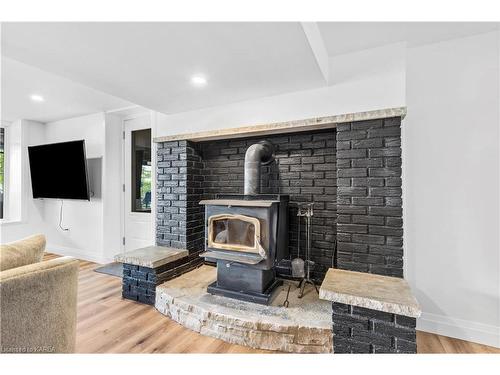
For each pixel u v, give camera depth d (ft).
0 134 14.10
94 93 10.12
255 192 7.93
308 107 7.59
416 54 7.02
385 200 6.48
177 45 5.44
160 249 9.57
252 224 7.41
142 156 12.75
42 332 3.79
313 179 8.48
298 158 8.68
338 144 7.00
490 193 6.32
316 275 8.41
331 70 7.27
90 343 6.11
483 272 6.36
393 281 6.07
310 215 7.86
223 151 10.14
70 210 13.74
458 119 6.61
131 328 6.82
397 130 6.42
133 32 4.97
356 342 5.39
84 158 11.81
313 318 6.21
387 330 5.15
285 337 5.93
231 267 7.54
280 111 8.02
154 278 8.18
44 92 9.99
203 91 7.85
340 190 6.92
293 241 8.74
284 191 8.85
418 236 6.98
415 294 7.00
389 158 6.47
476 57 6.45
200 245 10.37
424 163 6.93
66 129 13.91
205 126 9.34
